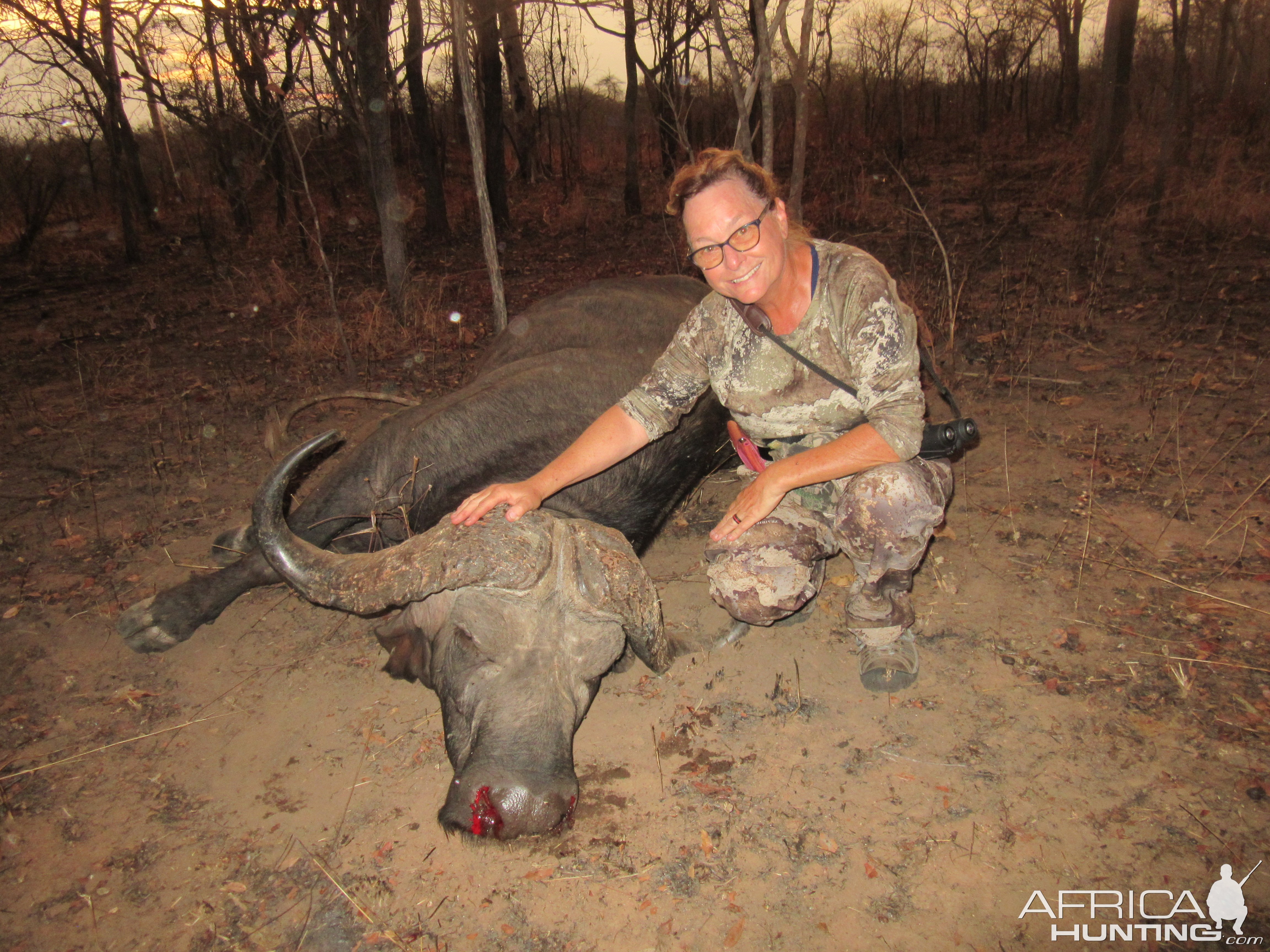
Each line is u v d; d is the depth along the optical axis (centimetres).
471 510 272
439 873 268
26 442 606
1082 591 375
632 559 279
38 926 257
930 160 1967
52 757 321
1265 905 240
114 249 1554
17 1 1266
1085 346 647
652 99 1536
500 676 264
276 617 400
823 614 380
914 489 280
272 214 1730
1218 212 983
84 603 411
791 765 302
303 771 310
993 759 296
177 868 274
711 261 247
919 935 241
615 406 301
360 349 766
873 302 254
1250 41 1919
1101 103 1080
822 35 1425
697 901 255
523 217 1611
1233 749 289
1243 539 398
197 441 588
